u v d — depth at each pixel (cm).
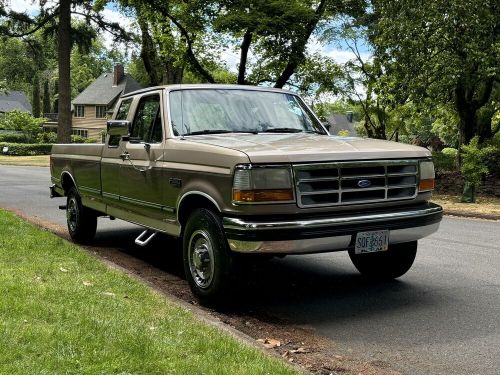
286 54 2350
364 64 2495
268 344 453
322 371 404
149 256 801
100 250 838
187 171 557
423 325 508
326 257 807
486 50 1842
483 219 1325
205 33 2714
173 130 614
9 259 634
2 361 350
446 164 2250
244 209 493
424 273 712
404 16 1877
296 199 498
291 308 561
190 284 562
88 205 824
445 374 401
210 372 351
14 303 459
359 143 570
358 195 528
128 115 712
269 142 551
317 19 2388
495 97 2275
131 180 671
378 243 528
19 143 5650
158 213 624
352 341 468
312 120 701
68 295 498
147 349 379
